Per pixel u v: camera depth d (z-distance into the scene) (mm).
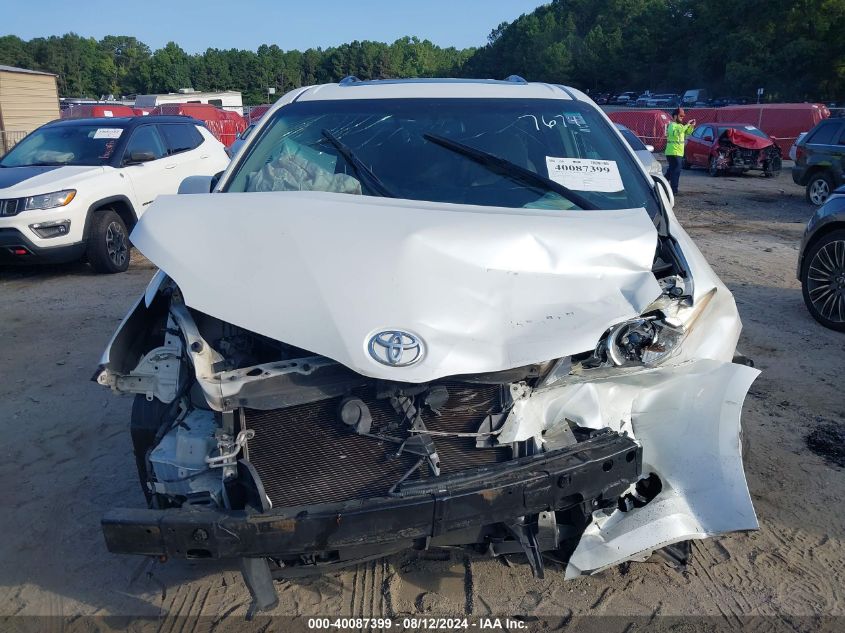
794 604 3055
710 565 3312
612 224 3191
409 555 3402
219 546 2441
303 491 2646
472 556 3186
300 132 3984
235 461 2615
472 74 132250
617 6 112500
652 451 3020
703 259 3377
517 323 2662
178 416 2850
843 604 3051
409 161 3762
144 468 3068
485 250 2881
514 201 3551
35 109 26828
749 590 3145
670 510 2889
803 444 4410
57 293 8523
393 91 4254
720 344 3166
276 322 2609
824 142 15344
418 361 2477
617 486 2709
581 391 2855
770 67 61469
